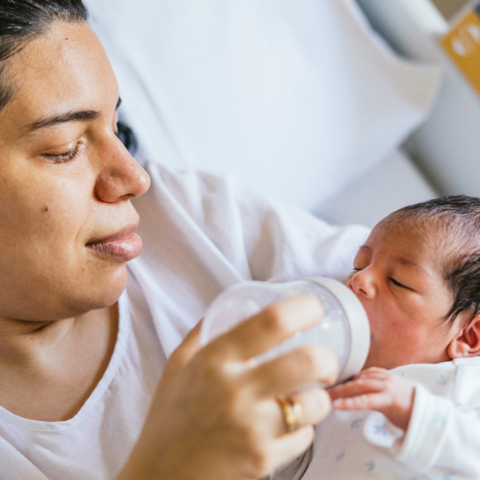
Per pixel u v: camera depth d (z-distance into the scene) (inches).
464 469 25.7
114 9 55.1
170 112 56.2
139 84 55.3
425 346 32.1
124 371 31.8
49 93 21.9
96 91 23.4
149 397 31.5
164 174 41.9
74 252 25.2
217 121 57.9
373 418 28.9
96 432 30.0
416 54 64.1
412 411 25.2
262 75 59.1
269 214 39.9
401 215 35.0
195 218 39.7
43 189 23.0
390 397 24.3
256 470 16.5
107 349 32.5
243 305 18.9
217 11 57.8
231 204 39.6
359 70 61.2
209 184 41.6
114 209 26.3
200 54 57.4
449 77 62.7
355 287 32.8
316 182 62.7
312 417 16.7
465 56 59.1
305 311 16.1
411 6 62.2
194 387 16.6
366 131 62.4
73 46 22.8
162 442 17.5
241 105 58.5
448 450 25.3
